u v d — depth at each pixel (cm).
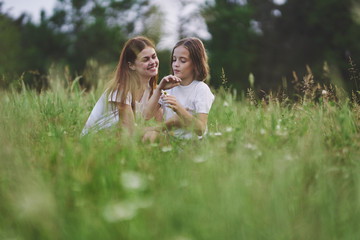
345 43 2070
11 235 133
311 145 202
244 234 128
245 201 142
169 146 238
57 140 229
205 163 183
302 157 190
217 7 2508
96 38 2727
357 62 351
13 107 327
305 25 2405
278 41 2456
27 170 166
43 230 129
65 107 375
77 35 2794
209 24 2433
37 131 273
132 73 335
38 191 136
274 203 141
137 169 191
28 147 217
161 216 133
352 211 146
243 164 173
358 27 2030
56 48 2858
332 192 156
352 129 262
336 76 315
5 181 162
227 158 190
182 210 138
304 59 2280
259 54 2438
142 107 337
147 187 167
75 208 148
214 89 445
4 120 253
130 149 206
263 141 223
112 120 292
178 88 322
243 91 413
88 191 163
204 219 135
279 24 2495
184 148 229
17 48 2728
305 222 138
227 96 422
